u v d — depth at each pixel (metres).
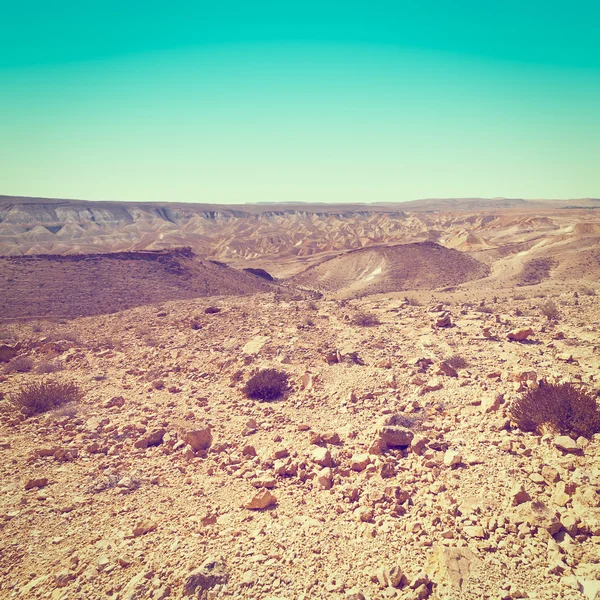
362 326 23.41
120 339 23.64
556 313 24.84
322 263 102.88
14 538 8.00
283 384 15.41
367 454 9.99
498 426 10.39
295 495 8.93
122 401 14.62
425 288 79.19
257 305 31.30
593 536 6.59
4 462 10.79
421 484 8.70
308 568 6.78
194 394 15.31
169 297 51.84
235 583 6.54
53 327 29.42
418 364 15.99
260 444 11.41
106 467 10.62
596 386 11.94
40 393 14.63
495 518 7.21
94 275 52.88
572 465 8.26
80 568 7.14
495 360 16.16
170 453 11.28
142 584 6.61
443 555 6.45
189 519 8.39
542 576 6.02
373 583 6.38
